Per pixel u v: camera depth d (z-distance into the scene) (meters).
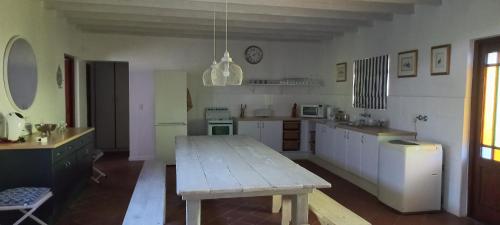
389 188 4.06
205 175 2.72
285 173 2.79
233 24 5.35
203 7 4.32
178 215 3.84
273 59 7.11
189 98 6.60
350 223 2.62
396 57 4.79
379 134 4.36
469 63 3.69
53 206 3.32
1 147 3.16
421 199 3.87
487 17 3.43
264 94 7.14
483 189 3.67
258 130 6.69
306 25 5.64
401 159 3.84
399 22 4.73
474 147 3.75
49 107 4.57
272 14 4.62
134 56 6.48
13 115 3.37
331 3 4.27
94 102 7.41
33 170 3.25
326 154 5.95
